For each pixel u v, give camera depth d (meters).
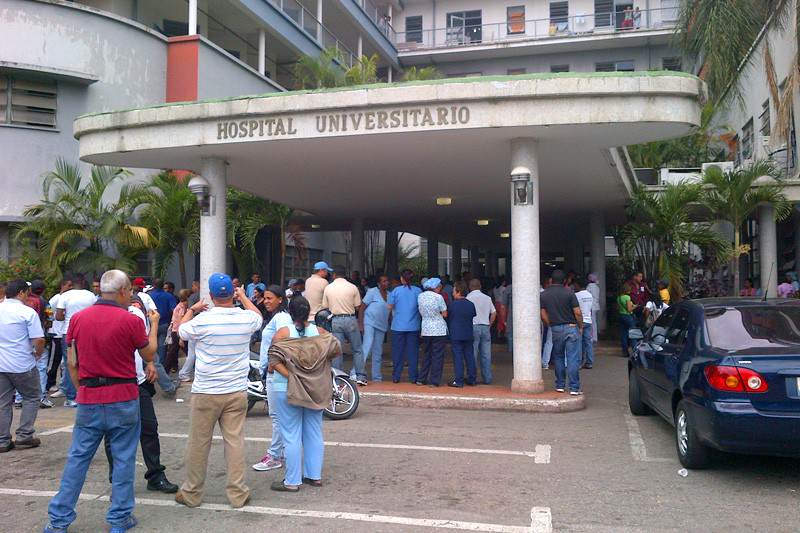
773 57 18.92
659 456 7.11
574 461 6.92
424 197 16.17
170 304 12.16
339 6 29.22
